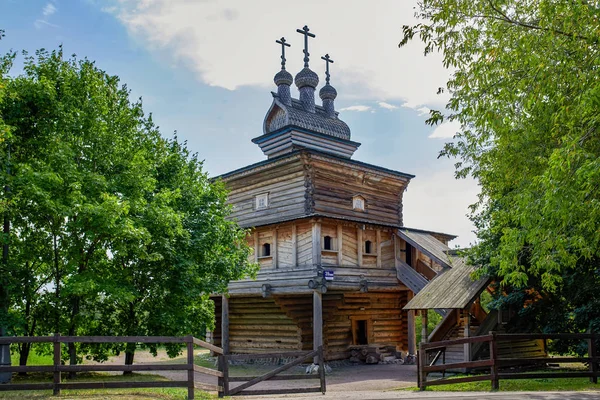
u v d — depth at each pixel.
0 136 12.63
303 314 26.50
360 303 28.11
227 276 19.47
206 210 19.56
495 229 14.75
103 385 10.73
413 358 27.17
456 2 12.10
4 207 13.20
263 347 28.34
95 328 18.08
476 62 12.22
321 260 24.27
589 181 9.88
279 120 31.31
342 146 32.72
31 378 16.53
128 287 15.76
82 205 13.84
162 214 15.84
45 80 15.52
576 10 9.99
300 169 25.33
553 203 10.26
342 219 24.98
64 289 14.77
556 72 11.04
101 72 17.44
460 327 22.11
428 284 22.77
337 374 22.77
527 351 21.70
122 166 16.52
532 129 12.55
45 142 15.75
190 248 18.05
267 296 25.59
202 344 11.79
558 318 18.31
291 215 25.45
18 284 15.15
